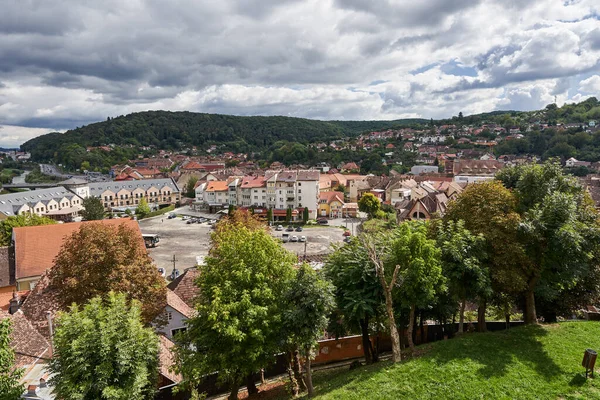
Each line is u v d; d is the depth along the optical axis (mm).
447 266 24172
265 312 21750
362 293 24625
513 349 22672
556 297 28359
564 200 23781
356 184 140000
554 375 19641
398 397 18859
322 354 31578
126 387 18859
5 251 48125
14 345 26266
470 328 31406
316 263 54000
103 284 28828
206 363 22406
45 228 49812
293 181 116812
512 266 24625
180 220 115750
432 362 21516
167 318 33344
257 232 26172
